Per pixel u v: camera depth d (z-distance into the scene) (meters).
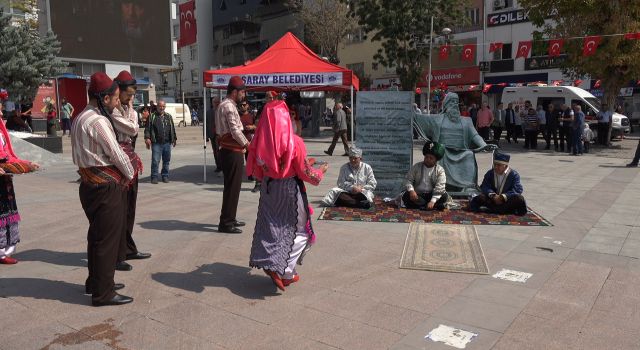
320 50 38.16
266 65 10.57
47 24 24.45
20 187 10.12
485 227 6.85
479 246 5.93
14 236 5.34
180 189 10.09
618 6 18.19
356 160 8.09
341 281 4.82
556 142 18.50
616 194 9.38
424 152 7.99
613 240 6.22
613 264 5.31
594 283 4.76
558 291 4.56
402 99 9.05
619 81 19.89
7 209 5.23
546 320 3.97
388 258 5.50
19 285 4.68
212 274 5.02
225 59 53.88
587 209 8.02
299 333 3.74
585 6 18.36
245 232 6.62
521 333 3.75
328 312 4.12
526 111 20.16
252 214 7.70
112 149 4.00
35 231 6.64
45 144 16.22
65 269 5.15
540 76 32.50
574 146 16.77
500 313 4.09
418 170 8.06
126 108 5.14
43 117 26.34
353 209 7.97
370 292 4.54
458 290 4.58
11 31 19.33
